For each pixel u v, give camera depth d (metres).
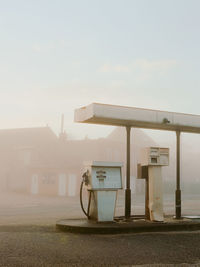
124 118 9.21
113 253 6.24
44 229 8.98
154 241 7.43
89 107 9.08
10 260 5.66
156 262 5.67
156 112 9.70
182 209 17.81
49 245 6.82
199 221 9.72
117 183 9.46
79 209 17.62
